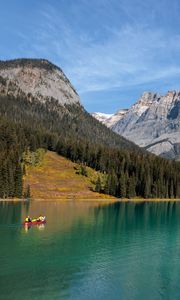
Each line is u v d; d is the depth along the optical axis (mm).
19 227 107438
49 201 191375
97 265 71812
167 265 73562
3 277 62875
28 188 196250
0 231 101125
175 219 141000
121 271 68812
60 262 72625
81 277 64375
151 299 56125
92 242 91375
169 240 97562
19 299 54344
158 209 178625
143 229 114562
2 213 134250
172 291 59438
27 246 84500
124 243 92062
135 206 190000
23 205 163875
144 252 83812
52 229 106062
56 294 56500
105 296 56469
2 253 77750
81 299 55000
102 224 120438
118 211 161375
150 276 66438
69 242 90000
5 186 187625
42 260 73438
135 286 61156
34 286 59188
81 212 148250
